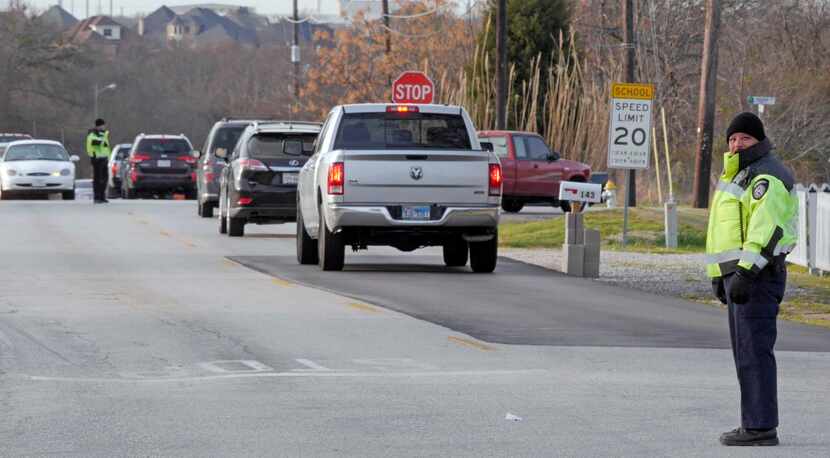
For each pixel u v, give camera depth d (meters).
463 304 39.31
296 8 182.12
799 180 120.38
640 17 127.38
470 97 101.19
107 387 25.31
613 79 111.31
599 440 21.08
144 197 119.56
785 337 34.78
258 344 30.88
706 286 46.44
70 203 95.75
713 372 28.02
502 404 24.03
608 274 50.12
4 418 22.42
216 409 23.28
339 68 155.50
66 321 34.38
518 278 47.56
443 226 46.81
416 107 48.69
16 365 27.73
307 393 24.89
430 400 24.34
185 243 61.47
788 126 121.81
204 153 81.31
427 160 46.59
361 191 46.44
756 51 132.00
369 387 25.59
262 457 19.72
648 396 25.02
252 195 64.12
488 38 113.19
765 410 20.89
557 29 112.94
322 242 48.16
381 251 59.66
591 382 26.53
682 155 125.06
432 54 147.25
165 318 35.09
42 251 55.97
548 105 108.06
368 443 20.72
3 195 109.75
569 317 36.94
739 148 21.50
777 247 20.94
